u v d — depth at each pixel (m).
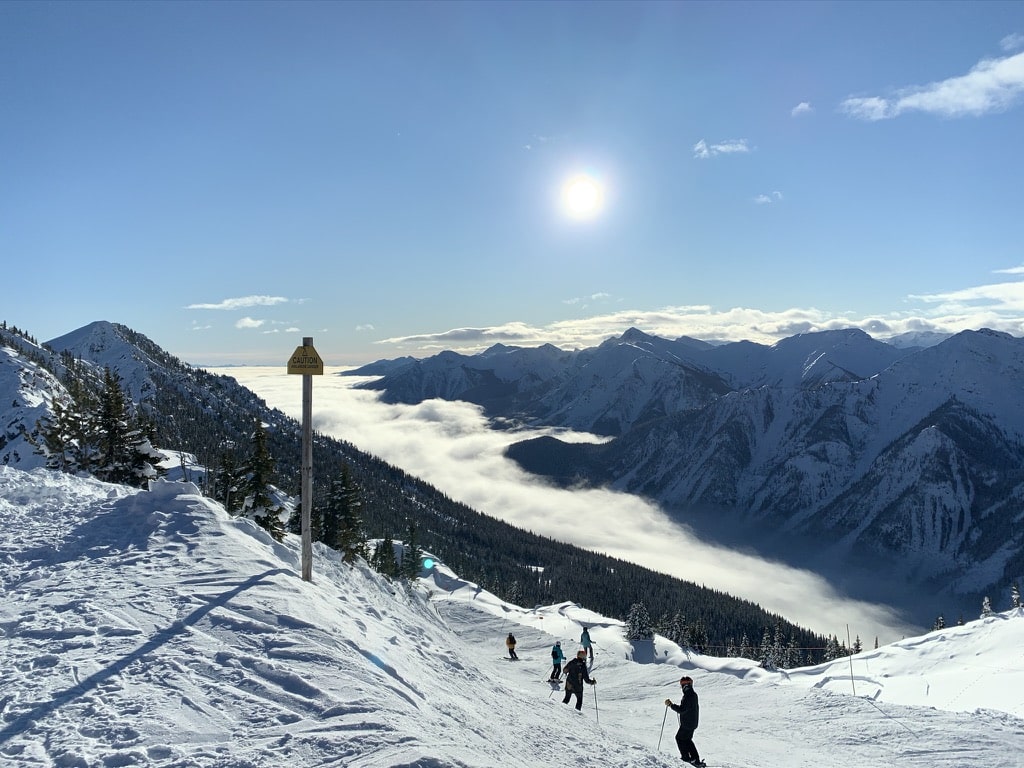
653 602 188.00
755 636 170.00
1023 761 16.31
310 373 16.38
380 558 80.25
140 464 48.81
